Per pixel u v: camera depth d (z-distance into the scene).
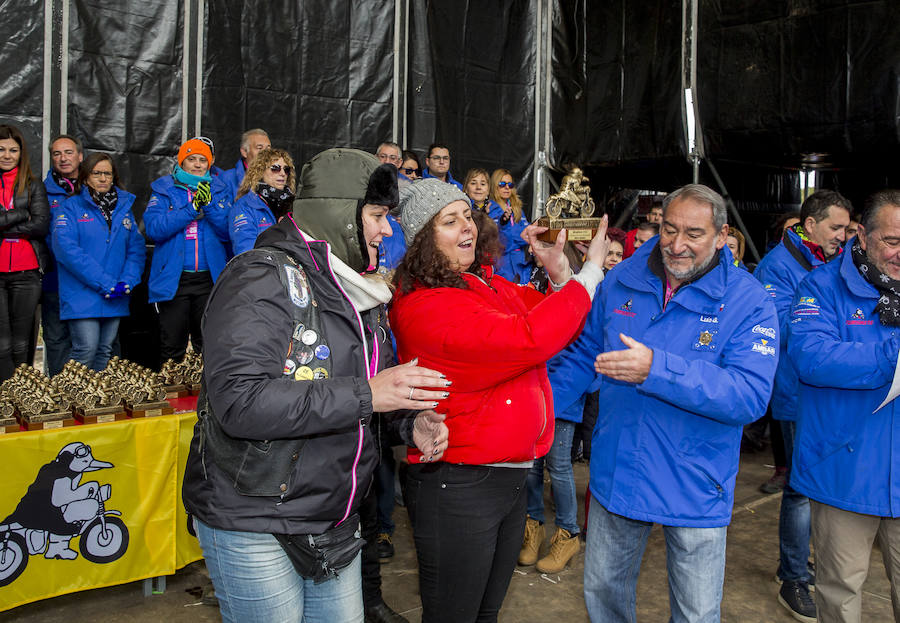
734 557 3.76
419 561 2.00
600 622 2.29
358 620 1.74
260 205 4.16
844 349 2.21
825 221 3.43
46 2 5.01
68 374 3.05
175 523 3.09
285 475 1.51
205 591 3.16
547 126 7.40
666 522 2.08
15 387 2.90
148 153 5.45
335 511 1.58
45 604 3.04
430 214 1.87
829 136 5.69
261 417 1.41
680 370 1.92
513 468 1.95
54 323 4.85
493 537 1.94
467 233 1.90
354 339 1.62
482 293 1.95
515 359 1.77
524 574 3.53
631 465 2.14
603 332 2.33
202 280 4.73
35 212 4.34
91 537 2.86
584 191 2.27
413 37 6.61
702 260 2.06
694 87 6.44
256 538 1.55
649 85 6.76
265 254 1.54
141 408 2.98
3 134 4.21
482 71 7.05
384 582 3.38
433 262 1.86
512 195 5.75
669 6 6.58
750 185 7.50
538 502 3.62
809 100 5.77
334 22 6.22
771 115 5.99
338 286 1.61
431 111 6.73
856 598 2.38
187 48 5.54
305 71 6.11
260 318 1.47
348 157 1.66
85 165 4.55
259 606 1.58
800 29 5.80
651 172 7.82
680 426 2.08
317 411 1.44
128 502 2.94
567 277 2.21
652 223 4.80
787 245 3.56
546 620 3.08
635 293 2.24
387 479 3.56
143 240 4.85
